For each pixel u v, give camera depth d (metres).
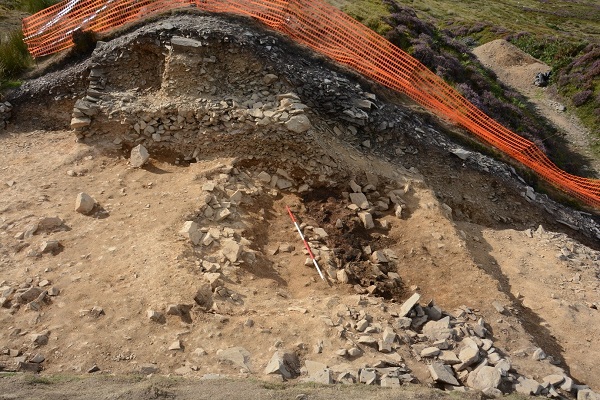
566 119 19.44
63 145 9.23
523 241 9.34
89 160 8.62
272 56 9.79
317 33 12.08
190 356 5.12
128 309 5.63
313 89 9.79
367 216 8.25
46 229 6.91
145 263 6.32
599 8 41.59
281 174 8.73
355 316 5.93
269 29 11.02
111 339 5.25
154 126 8.88
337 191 8.80
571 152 17.09
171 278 6.05
